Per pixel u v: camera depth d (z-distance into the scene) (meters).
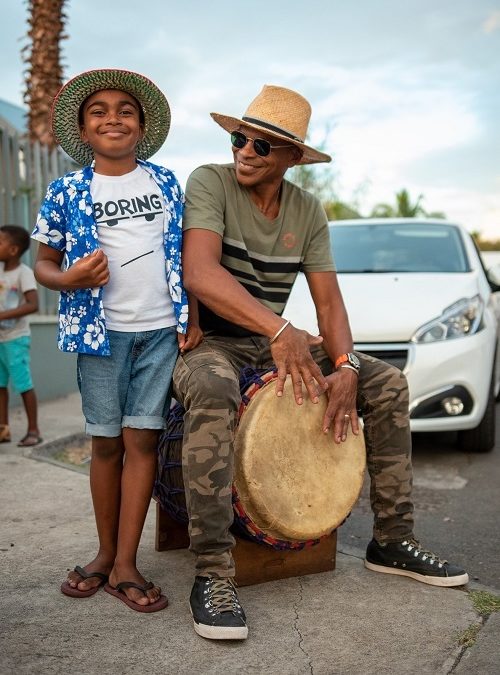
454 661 2.29
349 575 2.96
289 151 2.88
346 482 2.82
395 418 2.90
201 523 2.46
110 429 2.66
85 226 2.55
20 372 4.96
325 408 2.81
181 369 2.61
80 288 2.53
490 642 2.41
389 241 6.01
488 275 6.11
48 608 2.58
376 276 5.43
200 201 2.81
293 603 2.68
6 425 5.08
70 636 2.39
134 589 2.62
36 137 8.81
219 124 3.05
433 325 4.82
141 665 2.23
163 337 2.68
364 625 2.52
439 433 5.86
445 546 3.56
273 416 2.65
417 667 2.25
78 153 2.89
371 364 2.98
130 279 2.62
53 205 2.63
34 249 7.10
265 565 2.86
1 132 6.61
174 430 2.87
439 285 5.23
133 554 2.69
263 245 2.93
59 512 3.62
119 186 2.66
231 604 2.42
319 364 3.07
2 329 4.93
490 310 5.31
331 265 3.11
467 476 4.73
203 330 2.97
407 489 2.93
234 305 2.62
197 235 2.75
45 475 4.29
